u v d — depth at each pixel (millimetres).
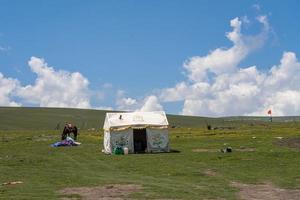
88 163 52906
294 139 83438
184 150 67938
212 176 39969
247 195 30234
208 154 58312
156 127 67750
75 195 30328
